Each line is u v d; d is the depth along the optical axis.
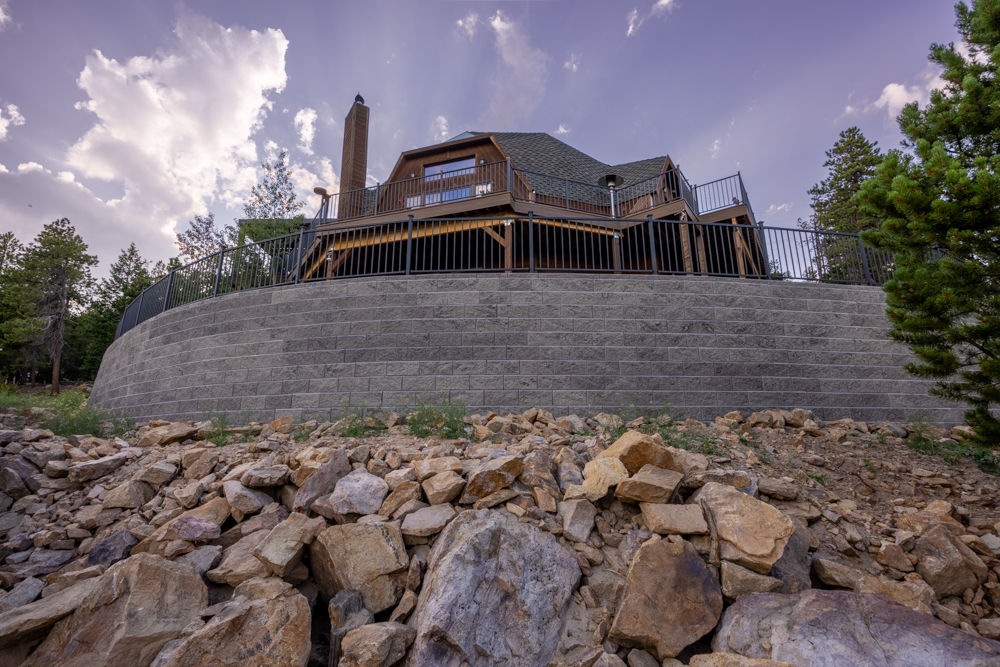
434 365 8.64
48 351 29.88
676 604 3.48
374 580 3.67
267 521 4.52
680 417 8.41
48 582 3.89
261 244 10.95
